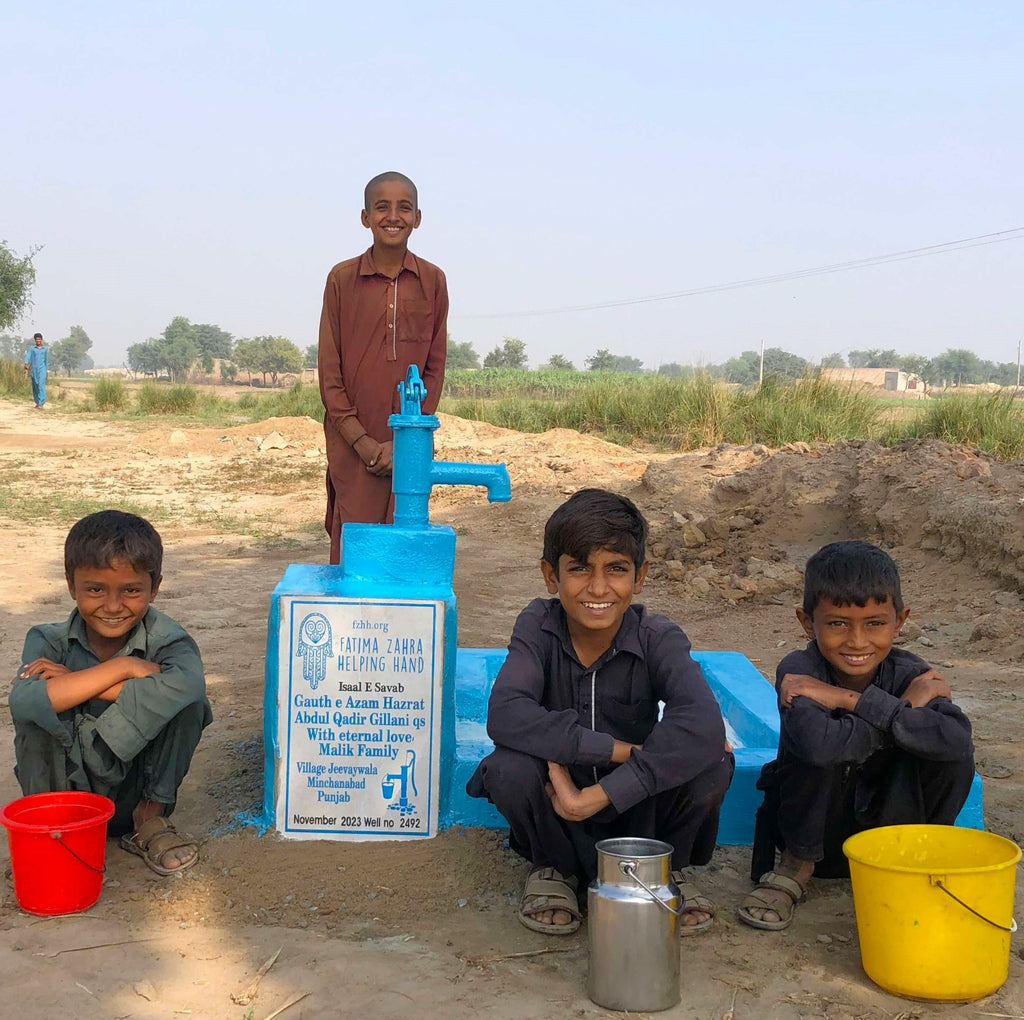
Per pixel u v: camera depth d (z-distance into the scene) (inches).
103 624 124.7
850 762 112.3
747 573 305.6
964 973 99.2
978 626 236.4
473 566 325.4
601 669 120.0
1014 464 330.3
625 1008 97.8
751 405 633.6
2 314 1295.5
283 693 128.8
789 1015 97.9
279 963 104.6
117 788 127.7
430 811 129.6
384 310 169.3
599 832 117.4
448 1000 98.8
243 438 652.1
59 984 100.0
